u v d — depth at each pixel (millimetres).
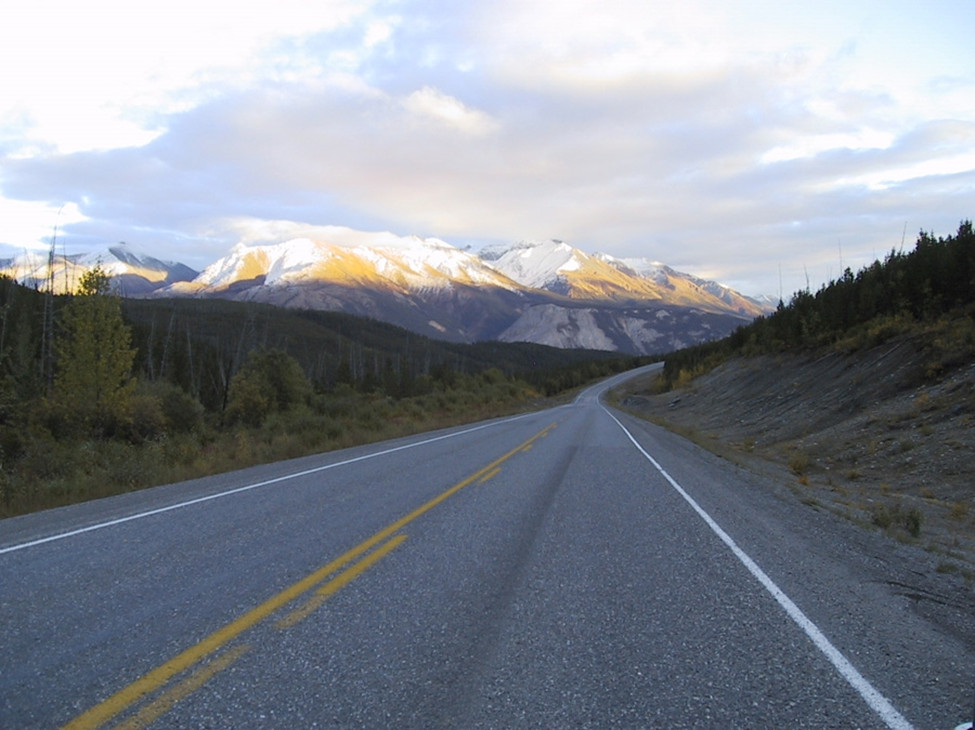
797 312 44156
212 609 4629
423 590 5145
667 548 6832
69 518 8164
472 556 6266
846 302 36031
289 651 3881
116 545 6590
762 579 5688
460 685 3461
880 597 5285
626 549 6738
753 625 4492
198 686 3402
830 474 17500
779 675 3664
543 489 10828
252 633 4168
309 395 37844
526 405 58375
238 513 8352
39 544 6648
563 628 4363
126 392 20859
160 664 3674
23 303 42562
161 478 12195
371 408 31875
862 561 6637
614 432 26062
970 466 14266
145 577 5430
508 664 3752
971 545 9219
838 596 5262
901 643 4219
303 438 19422
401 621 4434
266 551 6344
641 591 5258
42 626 4281
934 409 18734
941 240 29062
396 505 8984
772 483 13859
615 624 4465
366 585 5246
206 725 3004
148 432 19969
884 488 14672
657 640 4176
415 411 34156
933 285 27828
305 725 3012
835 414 24266
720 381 51125
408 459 15148
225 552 6297
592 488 11133
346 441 19828
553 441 21031
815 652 4016
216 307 172375
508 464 14336
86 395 22438
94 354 24484
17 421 16984
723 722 3107
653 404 61719
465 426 29266
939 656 4008
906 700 3377
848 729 3064
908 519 9461
